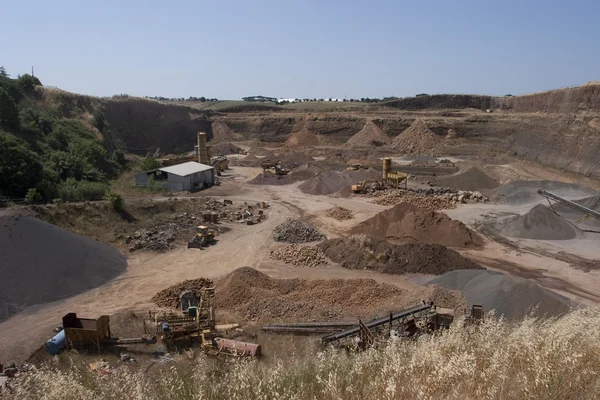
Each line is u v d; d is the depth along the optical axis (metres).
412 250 33.19
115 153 73.50
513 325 9.41
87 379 9.19
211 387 7.66
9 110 59.19
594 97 82.81
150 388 8.02
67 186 46.94
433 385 6.11
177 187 61.97
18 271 27.39
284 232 40.66
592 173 65.38
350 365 8.17
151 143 107.38
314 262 34.16
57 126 69.06
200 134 81.06
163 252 36.88
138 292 28.89
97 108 95.81
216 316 24.44
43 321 24.39
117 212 42.38
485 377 6.12
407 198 55.22
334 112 133.25
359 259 33.66
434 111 125.69
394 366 6.73
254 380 7.27
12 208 35.78
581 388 5.76
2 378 15.62
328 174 65.69
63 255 30.31
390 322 19.16
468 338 8.33
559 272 32.50
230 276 28.98
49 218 36.72
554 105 94.19
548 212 42.56
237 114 135.38
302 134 116.44
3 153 43.44
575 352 6.32
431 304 20.97
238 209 50.81
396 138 105.12
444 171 73.88
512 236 41.56
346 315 24.09
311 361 9.55
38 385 9.33
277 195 60.72
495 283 24.95
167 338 20.92
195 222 43.81
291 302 25.41
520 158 81.62
